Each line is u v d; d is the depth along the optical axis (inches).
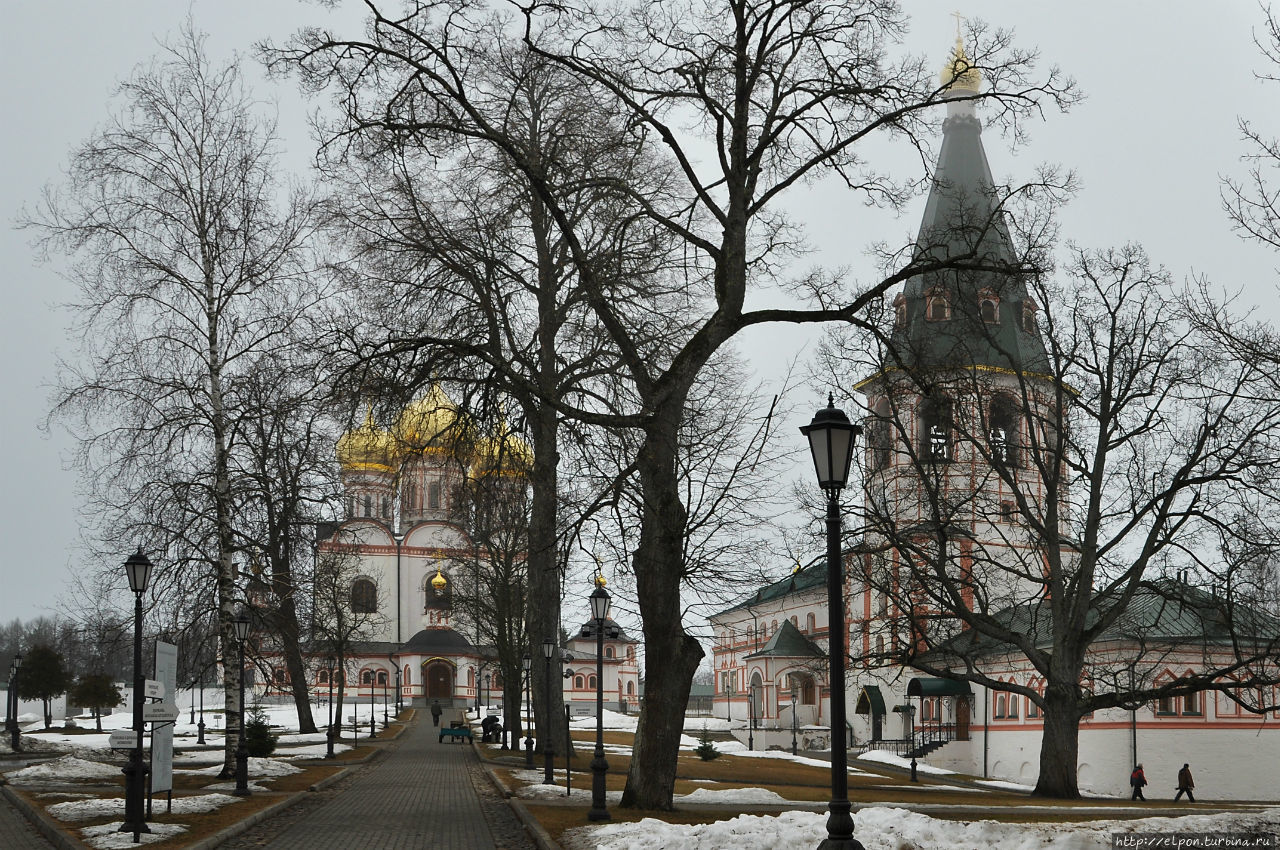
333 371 917.8
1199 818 836.0
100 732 3139.8
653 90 913.5
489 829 864.9
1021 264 979.3
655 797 922.1
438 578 5000.0
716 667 4446.4
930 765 2610.7
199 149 1252.5
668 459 919.0
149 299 1225.4
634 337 1225.4
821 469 547.2
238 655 1254.9
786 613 3772.1
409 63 864.3
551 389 1230.3
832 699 522.0
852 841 505.4
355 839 794.2
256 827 860.6
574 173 1050.1
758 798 1119.6
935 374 1108.5
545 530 1334.9
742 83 893.8
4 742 2148.1
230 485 1259.8
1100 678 1647.4
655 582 919.0
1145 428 1588.3
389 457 1177.4
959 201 1379.2
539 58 1031.0
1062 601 1619.1
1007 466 1680.6
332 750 1851.6
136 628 802.2
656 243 1083.3
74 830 775.1
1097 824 808.9
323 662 3629.4
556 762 1656.0
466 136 977.5
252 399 1236.5
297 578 1387.8
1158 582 1625.2
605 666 5487.2
